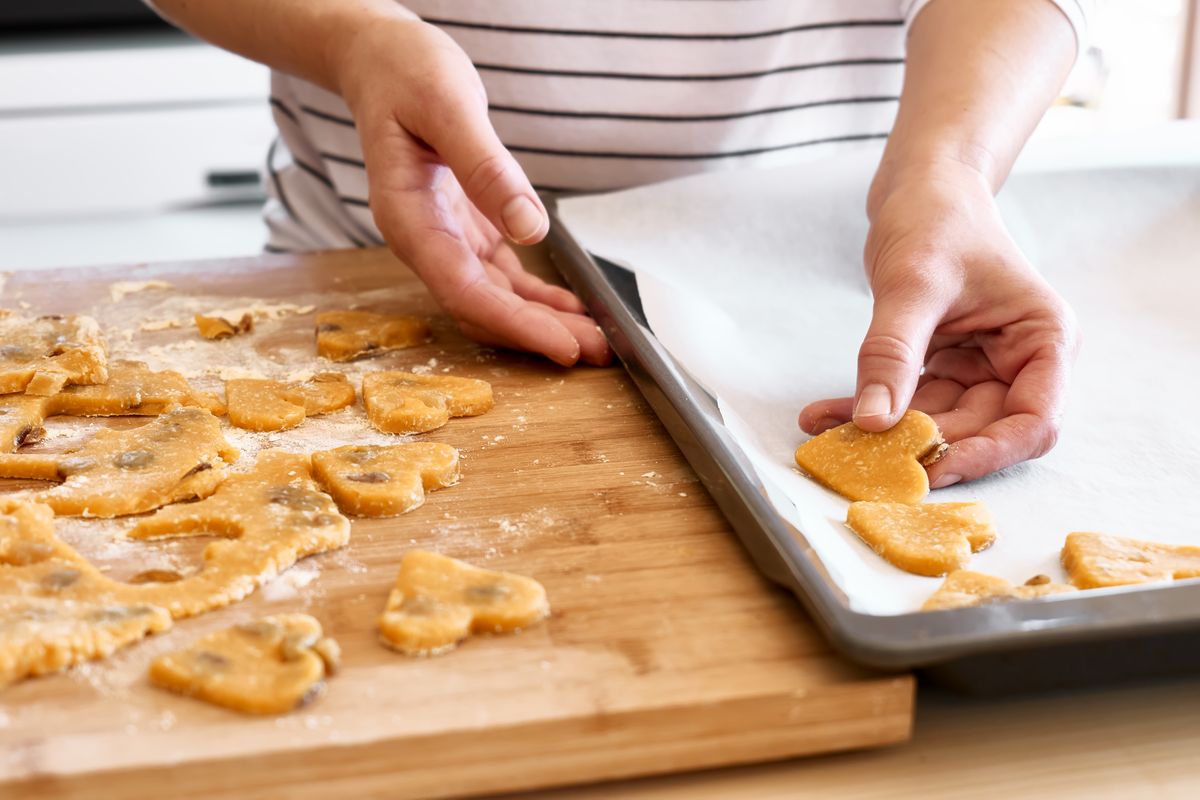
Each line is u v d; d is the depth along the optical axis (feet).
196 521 2.13
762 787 1.86
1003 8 2.81
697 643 1.93
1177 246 2.99
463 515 2.19
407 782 1.81
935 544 2.08
